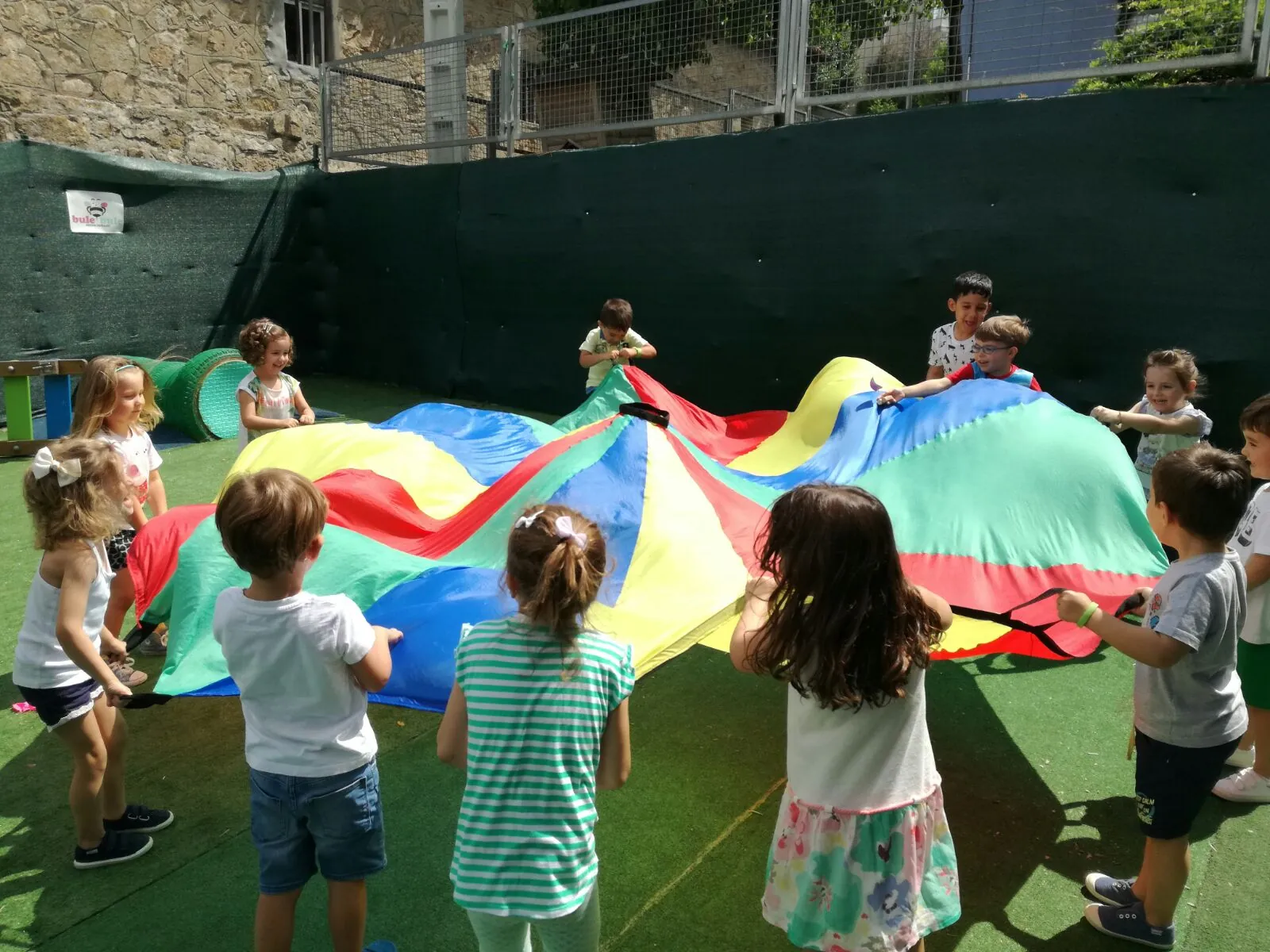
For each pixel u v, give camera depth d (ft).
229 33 36.60
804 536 6.19
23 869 8.82
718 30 25.64
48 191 28.37
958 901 6.82
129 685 12.09
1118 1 18.75
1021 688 12.74
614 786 6.59
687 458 12.02
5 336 27.71
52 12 31.65
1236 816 9.93
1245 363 17.48
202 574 9.81
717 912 8.44
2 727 11.35
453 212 30.94
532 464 11.73
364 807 7.00
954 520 10.09
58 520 7.76
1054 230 19.57
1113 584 9.10
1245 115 17.03
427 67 33.94
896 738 6.48
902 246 21.84
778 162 23.56
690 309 25.84
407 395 32.78
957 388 12.44
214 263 33.14
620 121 29.07
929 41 21.43
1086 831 9.64
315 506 6.78
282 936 6.93
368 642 6.89
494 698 6.17
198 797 10.04
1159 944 7.98
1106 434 10.79
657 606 9.30
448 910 8.39
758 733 11.59
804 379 24.14
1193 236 17.85
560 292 28.66
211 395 26.23
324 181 35.01
